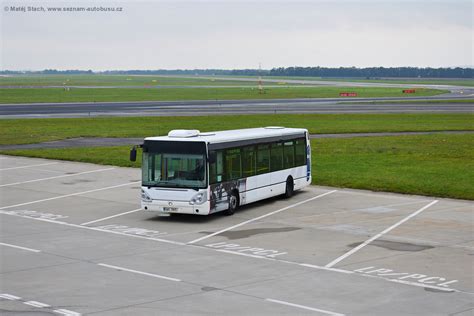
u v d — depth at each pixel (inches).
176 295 697.6
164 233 1030.4
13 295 695.7
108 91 7706.7
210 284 741.9
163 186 1122.0
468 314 641.0
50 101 5472.4
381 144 2431.1
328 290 720.3
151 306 658.8
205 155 1102.4
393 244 956.0
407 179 1592.0
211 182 1117.7
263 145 1283.2
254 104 5098.4
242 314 634.8
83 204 1288.1
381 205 1286.9
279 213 1205.1
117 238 992.2
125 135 2743.6
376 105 5014.8
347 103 5300.2
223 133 1250.6
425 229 1063.0
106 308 650.8
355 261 854.5
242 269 810.2
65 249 916.0
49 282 747.4
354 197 1384.1
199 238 994.1
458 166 1840.6
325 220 1137.4
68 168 1824.6
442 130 3041.3
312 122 3378.4
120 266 823.1
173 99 5949.8
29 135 2731.3
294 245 946.7
